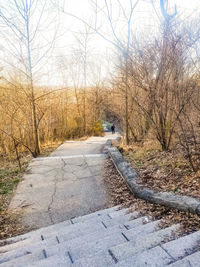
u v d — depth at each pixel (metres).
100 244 1.73
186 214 2.04
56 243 2.01
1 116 6.39
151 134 5.16
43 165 4.92
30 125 6.29
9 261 1.71
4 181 4.07
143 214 2.34
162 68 3.90
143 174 3.44
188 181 2.75
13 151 6.44
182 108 3.41
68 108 11.84
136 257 1.38
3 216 2.92
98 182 3.87
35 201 3.29
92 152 6.28
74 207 3.08
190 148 3.79
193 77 3.56
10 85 6.11
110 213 2.54
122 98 6.89
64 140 10.21
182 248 1.43
